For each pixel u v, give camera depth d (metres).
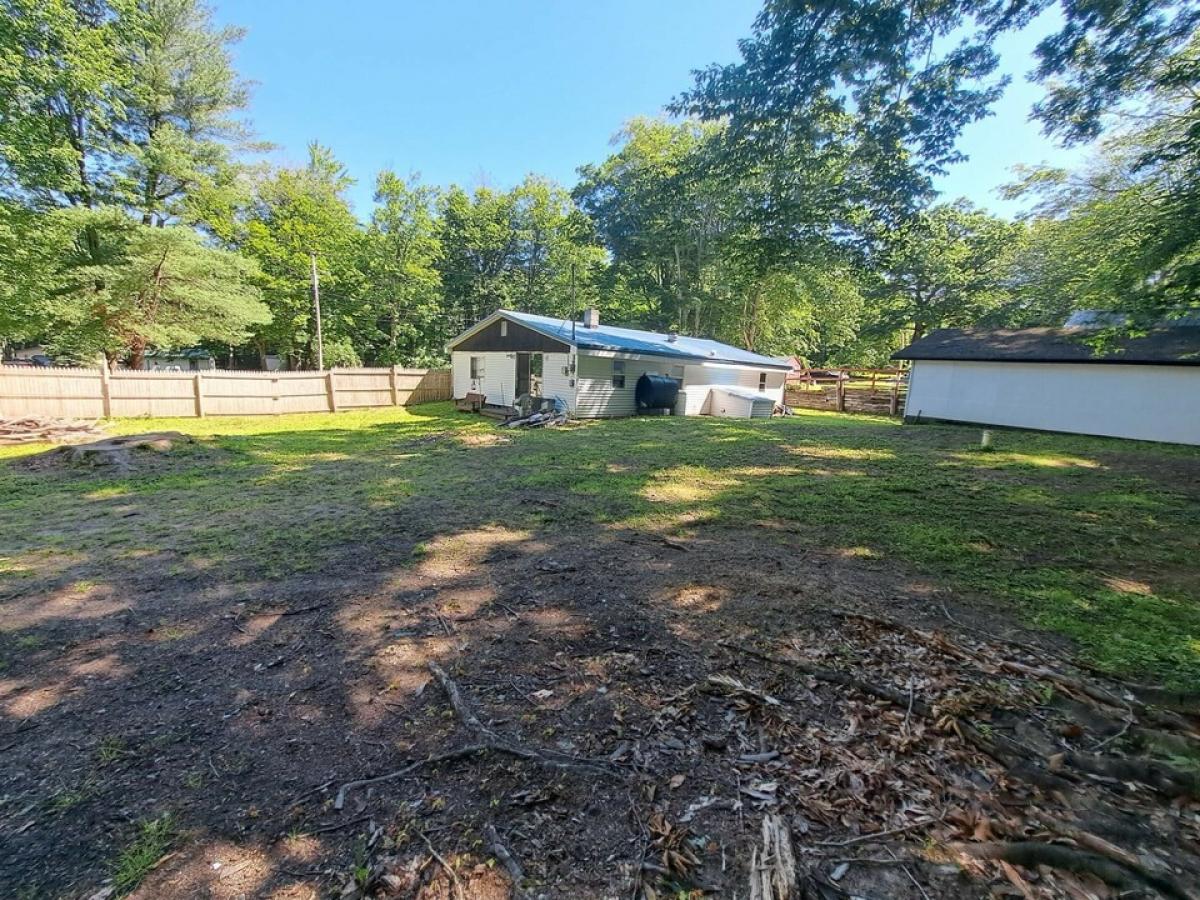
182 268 13.85
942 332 16.08
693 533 4.43
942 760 1.78
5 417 9.59
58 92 12.70
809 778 1.71
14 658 2.51
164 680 2.33
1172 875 1.30
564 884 1.35
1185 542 4.25
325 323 23.48
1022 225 21.52
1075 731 1.91
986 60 5.04
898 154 5.71
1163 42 4.87
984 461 8.14
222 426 11.45
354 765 1.80
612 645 2.60
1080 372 12.45
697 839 1.48
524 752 1.85
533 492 5.84
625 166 25.92
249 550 4.00
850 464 7.69
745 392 17.06
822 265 7.52
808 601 3.08
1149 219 7.20
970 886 1.31
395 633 2.75
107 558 3.83
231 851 1.45
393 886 1.34
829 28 5.02
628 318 30.75
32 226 12.13
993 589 3.30
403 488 6.01
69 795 1.66
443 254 27.98
